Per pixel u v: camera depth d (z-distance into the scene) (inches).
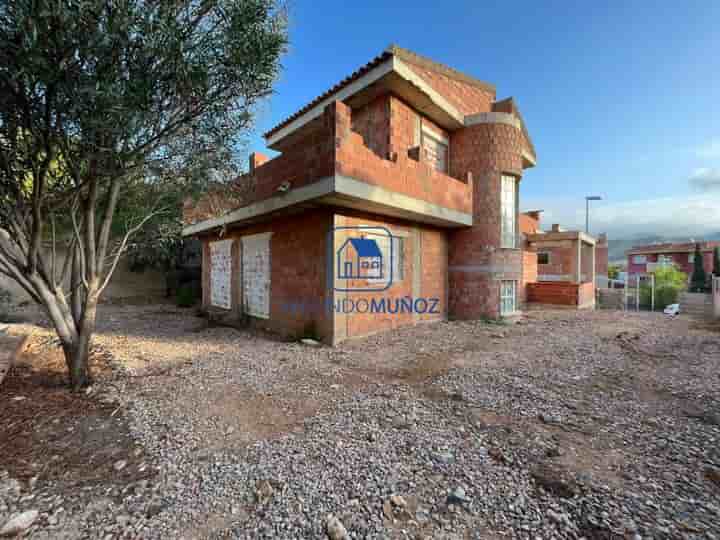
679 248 1315.2
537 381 180.1
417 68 352.5
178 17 140.6
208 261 480.4
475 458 109.0
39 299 168.6
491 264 383.6
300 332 301.4
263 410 148.0
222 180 198.8
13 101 124.8
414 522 83.0
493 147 386.0
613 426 129.6
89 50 117.3
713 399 153.8
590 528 79.7
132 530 82.1
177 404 155.5
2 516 86.0
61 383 183.5
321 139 227.6
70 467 108.3
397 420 135.4
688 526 79.4
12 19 104.5
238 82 158.1
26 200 161.6
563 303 525.0
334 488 95.5
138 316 449.1
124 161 152.4
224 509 89.0
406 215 311.6
